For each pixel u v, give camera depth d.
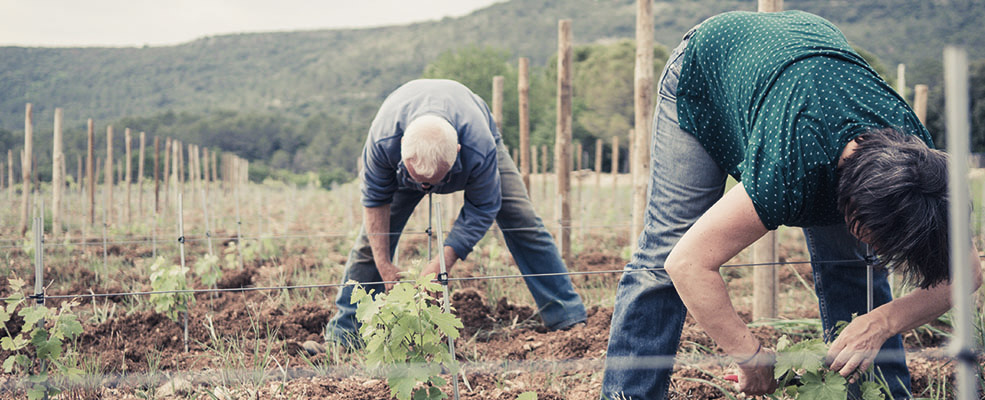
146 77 119.69
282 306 5.04
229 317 4.46
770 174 1.97
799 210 2.00
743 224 2.02
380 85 121.25
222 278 5.77
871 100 2.03
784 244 8.36
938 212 1.79
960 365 1.43
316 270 6.52
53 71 109.31
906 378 2.73
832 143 1.96
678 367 3.43
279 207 17.92
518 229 4.21
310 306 4.52
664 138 2.61
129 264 6.86
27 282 5.87
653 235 2.66
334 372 3.43
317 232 11.02
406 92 3.56
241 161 25.05
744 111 2.19
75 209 14.73
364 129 62.94
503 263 6.71
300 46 143.88
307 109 109.69
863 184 1.84
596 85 48.28
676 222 2.59
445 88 3.58
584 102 48.38
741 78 2.21
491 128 4.05
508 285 5.47
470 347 4.02
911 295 2.26
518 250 4.32
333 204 18.70
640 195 4.96
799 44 2.12
